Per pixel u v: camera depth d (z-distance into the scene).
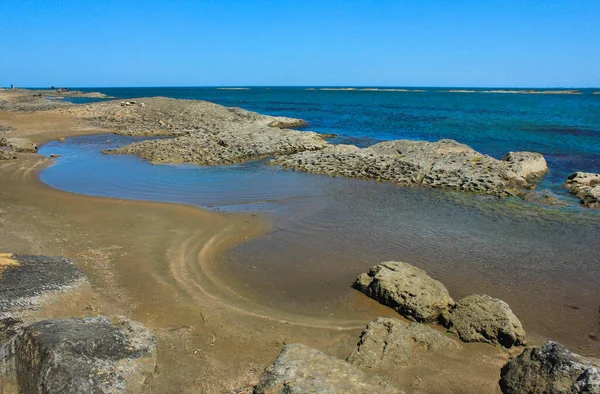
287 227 14.47
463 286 10.66
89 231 13.39
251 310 9.17
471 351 7.69
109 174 22.30
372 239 13.55
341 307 9.42
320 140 32.09
